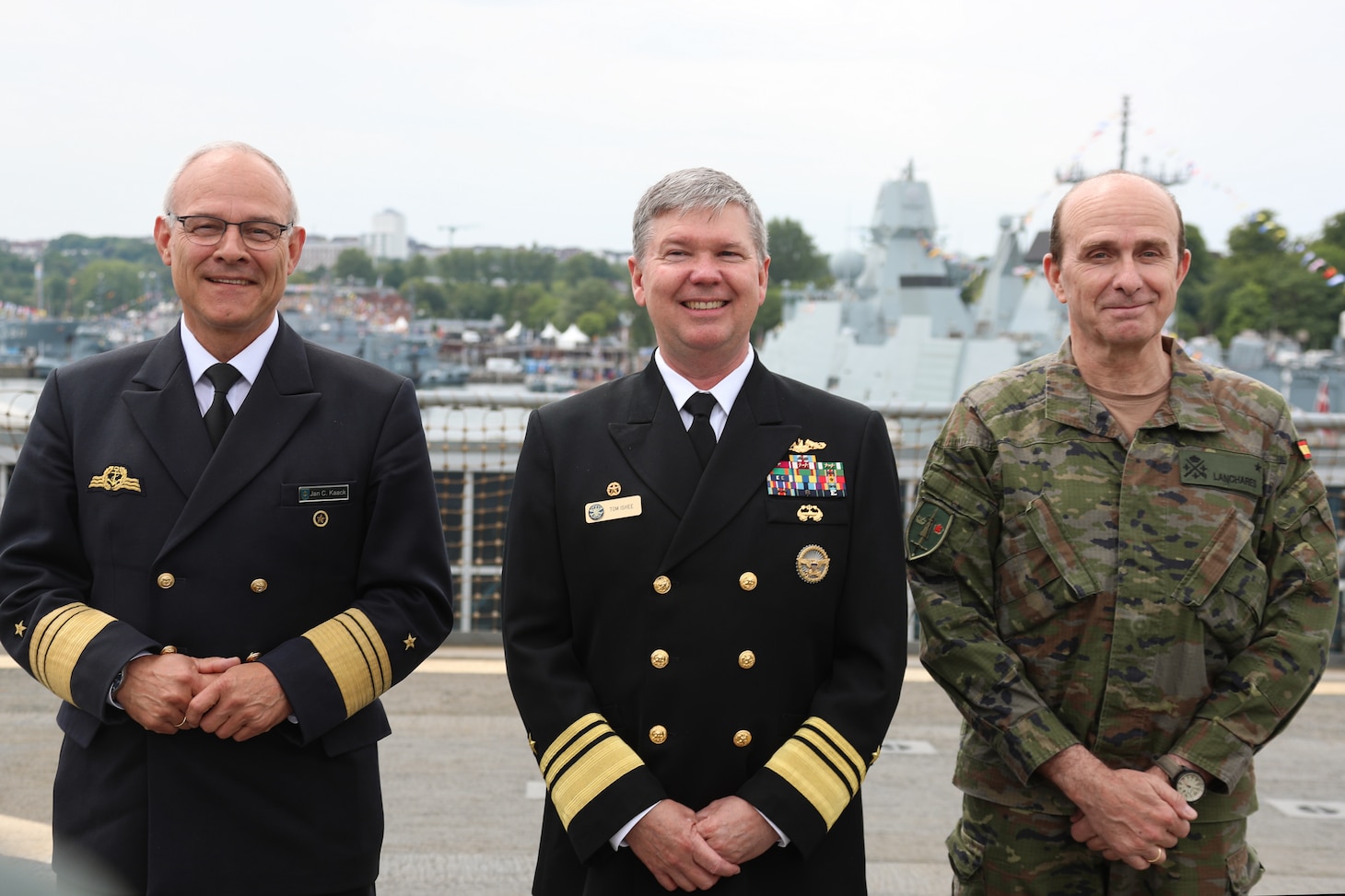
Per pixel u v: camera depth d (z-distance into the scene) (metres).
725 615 2.23
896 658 2.27
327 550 2.40
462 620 6.59
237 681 2.21
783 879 2.20
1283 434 2.46
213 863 2.28
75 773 2.34
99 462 2.37
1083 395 2.49
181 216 2.32
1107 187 2.46
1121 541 2.39
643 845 2.11
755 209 2.32
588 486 2.32
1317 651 2.36
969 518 2.49
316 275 154.50
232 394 2.43
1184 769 2.29
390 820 3.72
